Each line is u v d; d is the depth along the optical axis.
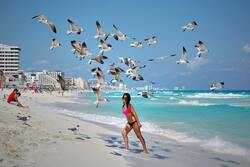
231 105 33.56
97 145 9.77
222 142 11.62
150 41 10.61
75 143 9.38
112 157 8.33
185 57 10.19
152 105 35.78
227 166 8.36
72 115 22.78
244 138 12.35
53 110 27.22
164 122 17.98
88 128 14.30
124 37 10.42
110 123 17.75
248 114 22.66
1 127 9.32
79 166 6.96
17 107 17.67
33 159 6.85
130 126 9.98
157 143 11.52
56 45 9.97
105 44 10.18
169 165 8.27
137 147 10.65
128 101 9.94
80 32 10.06
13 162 6.37
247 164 8.64
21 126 10.24
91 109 29.73
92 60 10.09
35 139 8.80
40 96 60.00
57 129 11.69
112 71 10.08
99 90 9.98
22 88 106.00
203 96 69.75
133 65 10.23
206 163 8.66
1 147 7.18
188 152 10.02
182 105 35.09
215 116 21.41
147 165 8.09
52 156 7.37
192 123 17.39
